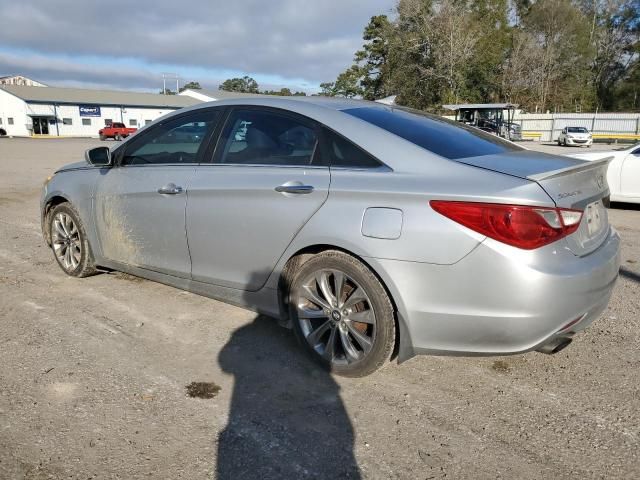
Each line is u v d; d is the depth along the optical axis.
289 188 3.14
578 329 2.86
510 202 2.53
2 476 2.29
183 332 3.75
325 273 3.10
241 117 3.61
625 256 5.86
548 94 55.34
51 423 2.67
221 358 3.38
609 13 64.31
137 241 4.11
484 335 2.65
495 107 31.11
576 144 34.88
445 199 2.66
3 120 60.16
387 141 3.02
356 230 2.87
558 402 2.91
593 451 2.50
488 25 49.25
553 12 54.62
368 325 3.02
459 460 2.44
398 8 47.53
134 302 4.30
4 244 6.20
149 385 3.05
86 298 4.38
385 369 3.27
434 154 2.90
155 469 2.36
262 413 2.79
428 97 48.59
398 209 2.77
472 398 2.95
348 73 56.44
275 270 3.29
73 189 4.61
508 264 2.53
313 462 2.42
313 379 3.14
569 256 2.67
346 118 3.21
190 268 3.79
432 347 2.80
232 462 2.41
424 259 2.69
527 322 2.56
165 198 3.82
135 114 66.44
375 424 2.71
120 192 4.15
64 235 4.84
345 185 2.95
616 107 65.12
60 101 59.91
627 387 3.06
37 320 3.92
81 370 3.20
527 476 2.33
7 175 14.23
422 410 2.83
